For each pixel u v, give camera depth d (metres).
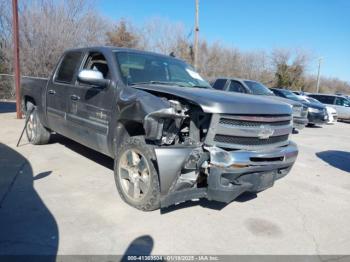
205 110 3.50
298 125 11.89
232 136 3.62
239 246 3.41
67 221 3.62
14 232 3.32
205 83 5.36
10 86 18.98
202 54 42.03
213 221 3.89
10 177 4.86
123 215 3.84
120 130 4.32
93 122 4.75
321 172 6.74
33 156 6.04
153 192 3.74
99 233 3.42
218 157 3.49
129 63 4.76
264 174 3.85
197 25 22.72
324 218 4.32
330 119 18.34
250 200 4.68
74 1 23.61
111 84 4.44
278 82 46.06
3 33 21.34
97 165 5.67
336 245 3.63
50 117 6.04
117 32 33.84
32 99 6.88
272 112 3.87
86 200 4.19
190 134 3.71
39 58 21.92
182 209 4.13
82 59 5.32
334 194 5.35
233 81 12.05
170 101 3.67
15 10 10.73
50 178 4.91
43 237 3.27
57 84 5.76
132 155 4.00
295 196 5.07
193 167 3.58
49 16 22.58
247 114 3.67
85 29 24.88
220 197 3.57
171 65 5.30
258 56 46.84
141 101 3.74
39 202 4.05
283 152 4.00
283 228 3.91
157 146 3.64
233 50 44.66
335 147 10.18
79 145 7.03
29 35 21.72
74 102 5.19
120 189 4.20
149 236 3.43
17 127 9.06
